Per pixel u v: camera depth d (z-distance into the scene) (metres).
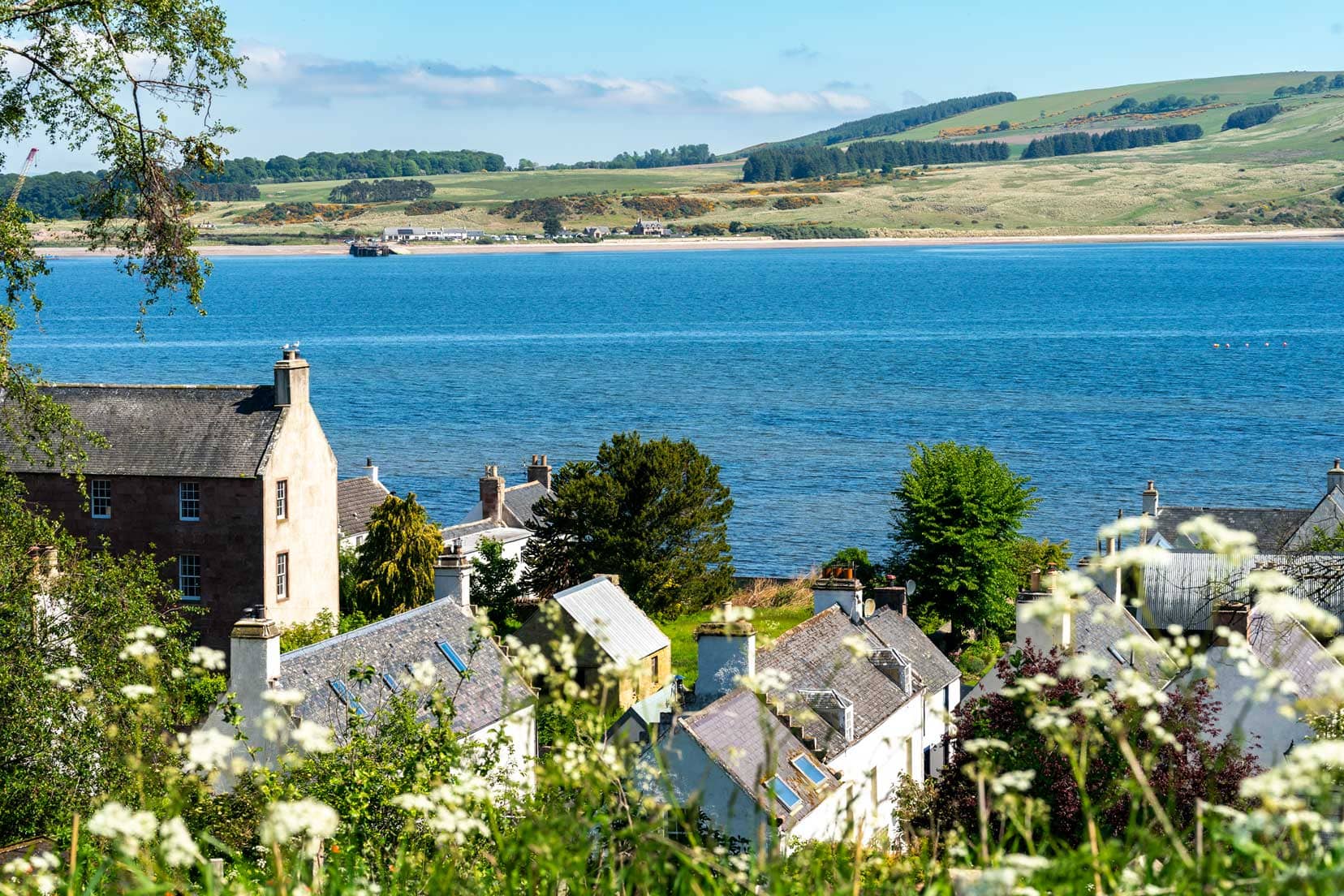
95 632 39.53
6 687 35.19
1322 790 9.10
